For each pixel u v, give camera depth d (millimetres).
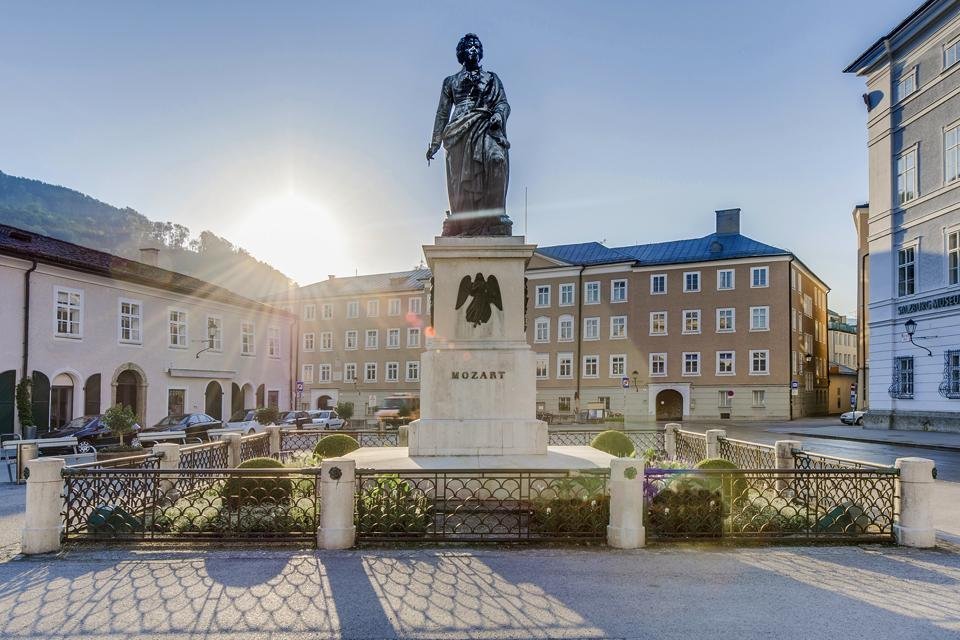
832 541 7523
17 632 4906
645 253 55156
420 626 4984
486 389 10078
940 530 8586
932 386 26812
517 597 5629
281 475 7445
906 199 28672
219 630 4926
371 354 63094
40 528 7133
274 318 42469
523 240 10422
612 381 52781
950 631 4926
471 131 10992
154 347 31531
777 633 4867
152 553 7051
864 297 44844
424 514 7543
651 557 6891
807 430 33469
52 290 26172
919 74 28000
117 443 23344
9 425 24062
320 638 4773
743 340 49156
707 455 13609
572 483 7574
